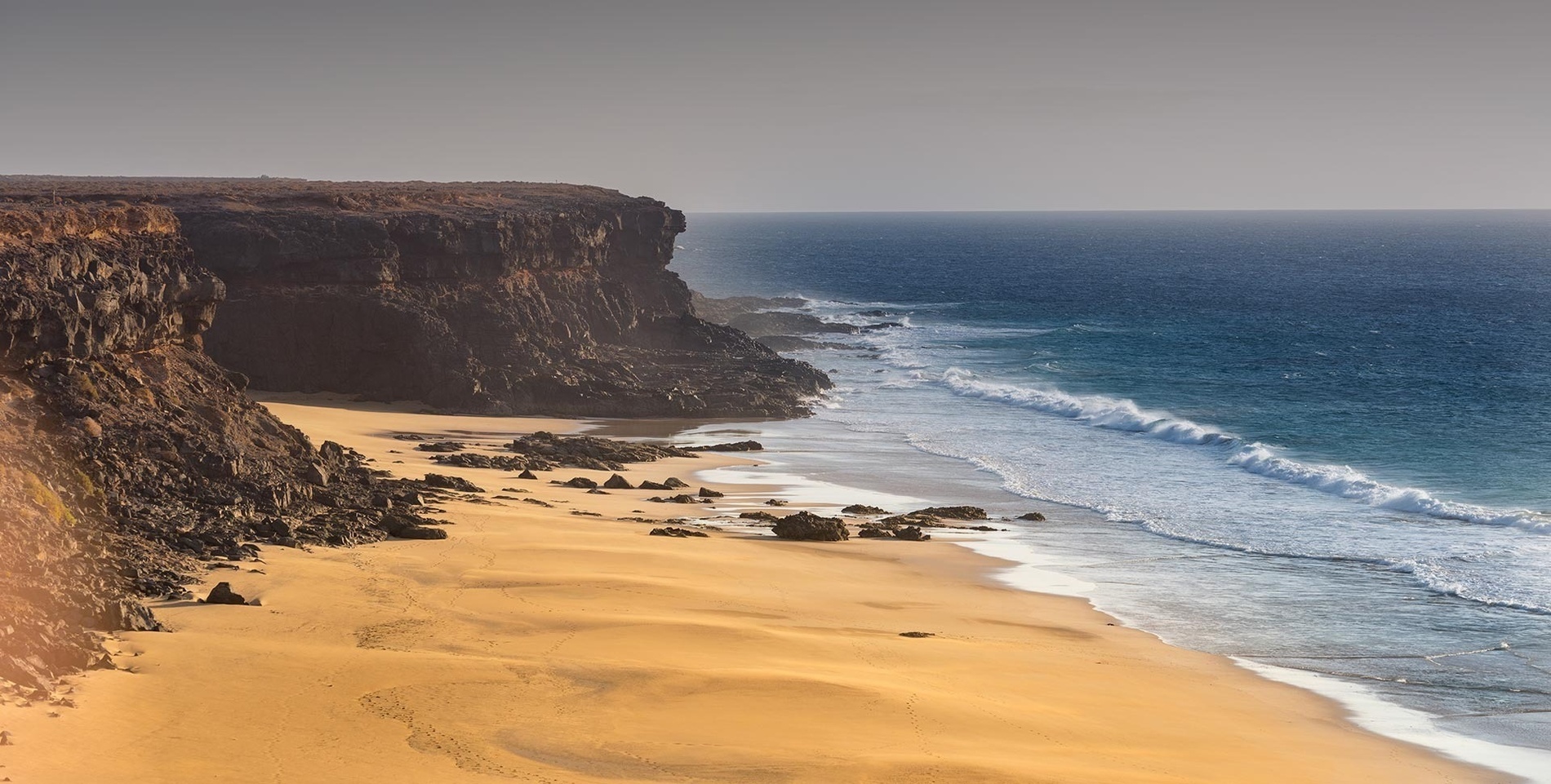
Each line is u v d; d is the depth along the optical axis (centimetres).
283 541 4372
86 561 3541
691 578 4438
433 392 9062
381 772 2502
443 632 3509
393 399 9175
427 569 4234
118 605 3166
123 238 5559
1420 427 8488
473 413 8994
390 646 3334
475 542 4738
